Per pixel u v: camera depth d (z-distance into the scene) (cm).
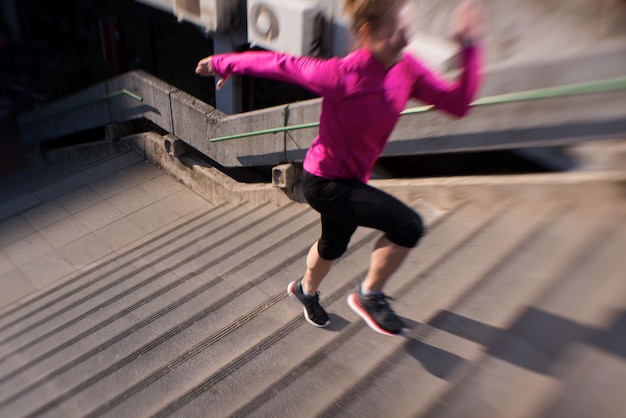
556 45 415
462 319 283
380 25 202
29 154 1232
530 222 359
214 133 708
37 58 1599
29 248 702
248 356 305
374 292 273
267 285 403
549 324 263
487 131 430
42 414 310
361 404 246
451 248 353
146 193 798
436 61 491
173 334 355
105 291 474
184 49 1148
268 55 225
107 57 1414
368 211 231
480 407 224
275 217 579
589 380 226
